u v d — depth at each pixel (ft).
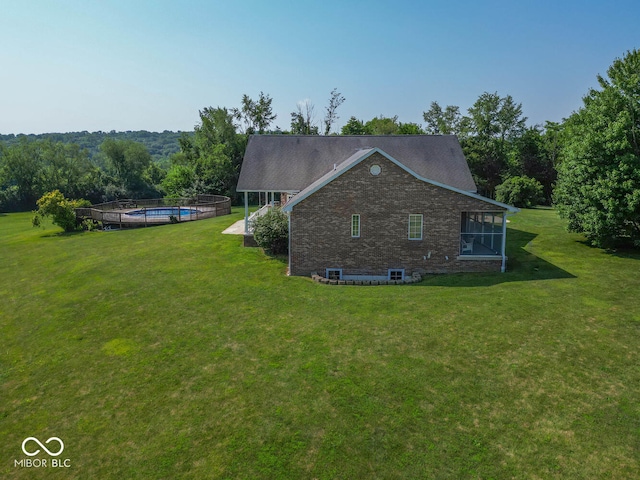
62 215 120.47
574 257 74.95
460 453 28.50
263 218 82.17
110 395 37.29
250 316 52.44
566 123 178.91
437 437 30.04
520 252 79.51
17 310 60.23
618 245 80.74
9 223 174.70
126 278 70.33
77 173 279.69
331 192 67.92
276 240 79.41
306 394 35.65
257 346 44.52
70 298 63.10
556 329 45.44
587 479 26.02
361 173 67.46
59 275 75.97
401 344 43.37
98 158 443.73
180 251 85.05
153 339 47.65
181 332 48.98
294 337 46.11
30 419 34.78
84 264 81.25
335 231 68.85
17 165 261.85
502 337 44.04
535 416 31.73
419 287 61.98
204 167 211.20
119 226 123.13
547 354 40.29
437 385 36.06
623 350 40.47
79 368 42.39
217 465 28.50
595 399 33.35
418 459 28.17
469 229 80.48
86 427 33.22
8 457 30.48
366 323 48.88
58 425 33.71
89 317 55.26
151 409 34.88
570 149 80.02
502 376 36.99
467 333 45.27
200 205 152.15
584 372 37.09
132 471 28.43
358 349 42.73
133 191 289.53
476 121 223.30
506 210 67.51
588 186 74.18
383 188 67.77
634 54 80.64
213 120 236.84
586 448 28.45
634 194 68.33
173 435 31.63
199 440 30.94
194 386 37.81
